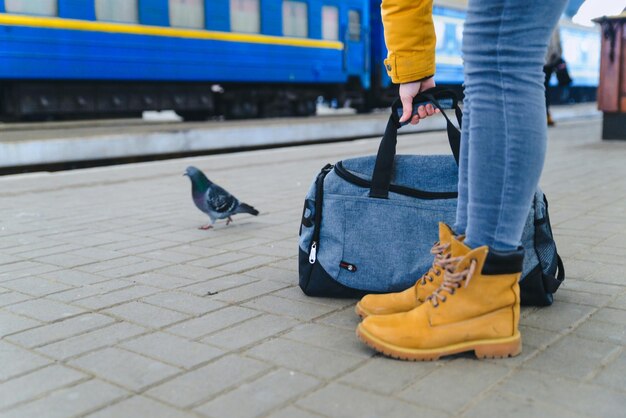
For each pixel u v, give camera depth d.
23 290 2.66
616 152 7.85
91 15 10.55
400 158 2.41
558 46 11.30
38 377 1.79
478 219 1.83
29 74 9.91
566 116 17.53
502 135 1.77
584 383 1.69
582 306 2.32
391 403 1.59
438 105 2.21
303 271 2.49
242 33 12.91
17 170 8.34
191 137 10.18
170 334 2.11
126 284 2.73
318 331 2.12
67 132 9.72
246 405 1.60
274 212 4.57
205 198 3.93
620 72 8.98
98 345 2.02
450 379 1.73
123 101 12.18
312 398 1.63
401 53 2.15
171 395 1.67
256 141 11.27
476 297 1.85
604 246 3.24
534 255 2.25
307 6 14.30
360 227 2.38
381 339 1.86
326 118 14.32
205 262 3.12
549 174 6.04
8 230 4.00
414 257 2.32
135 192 5.66
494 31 1.75
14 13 9.67
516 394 1.63
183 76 11.95
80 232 3.93
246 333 2.11
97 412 1.58
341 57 15.38
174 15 11.72
